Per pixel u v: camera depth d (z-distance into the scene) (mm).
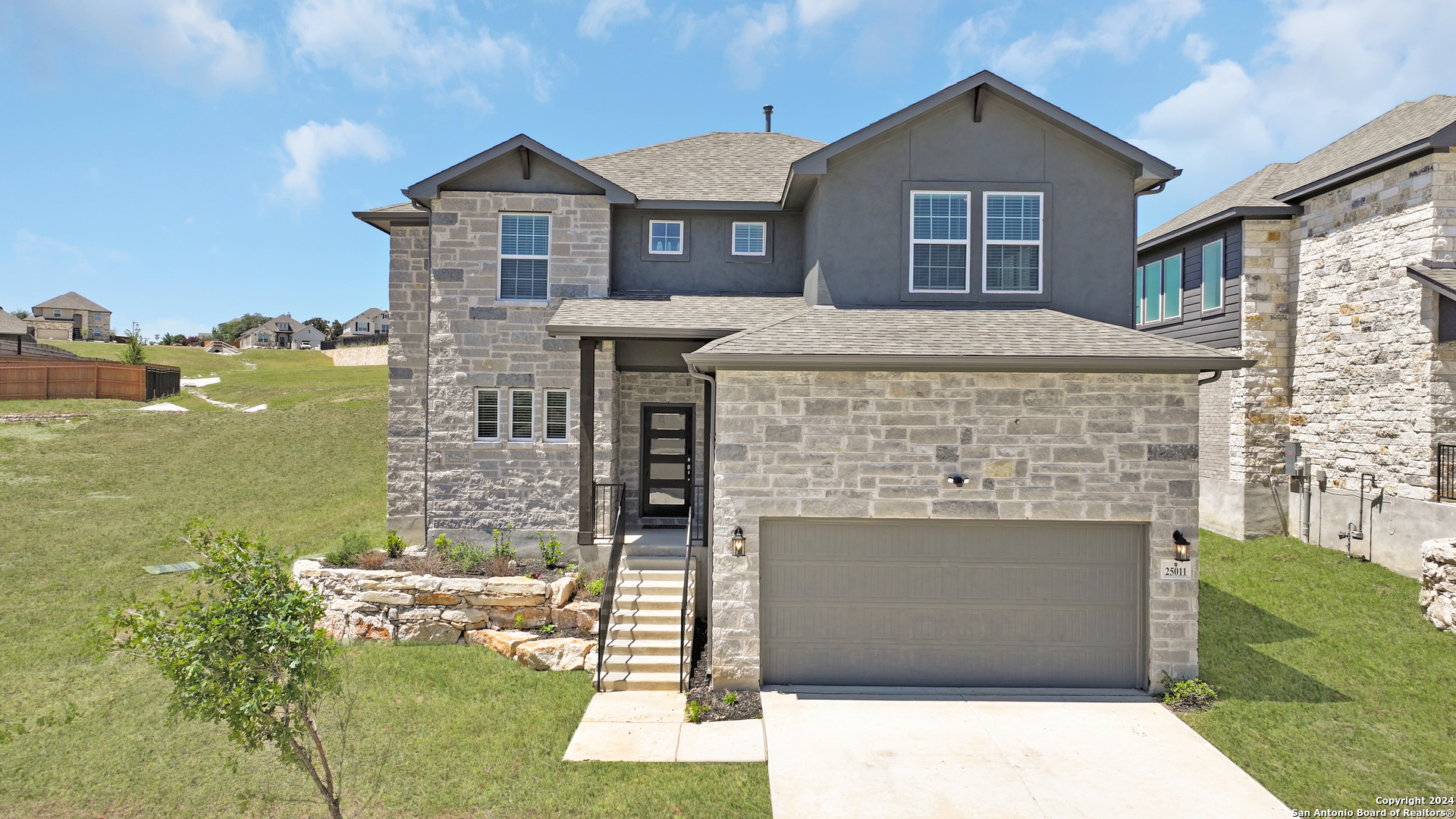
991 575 10203
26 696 10445
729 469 10102
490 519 14031
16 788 8117
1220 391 17641
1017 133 12430
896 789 7633
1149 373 9961
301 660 6344
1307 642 11086
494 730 9094
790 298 14391
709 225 14930
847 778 7855
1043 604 10172
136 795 7961
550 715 9477
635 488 14680
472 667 11047
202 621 6156
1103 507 9984
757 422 10078
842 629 10273
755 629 10062
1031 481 10031
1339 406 15469
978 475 10023
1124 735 8758
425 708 9680
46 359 42438
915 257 12430
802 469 10078
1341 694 9570
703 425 14711
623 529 12641
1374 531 14602
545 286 14211
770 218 14891
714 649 10047
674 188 15109
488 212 14133
